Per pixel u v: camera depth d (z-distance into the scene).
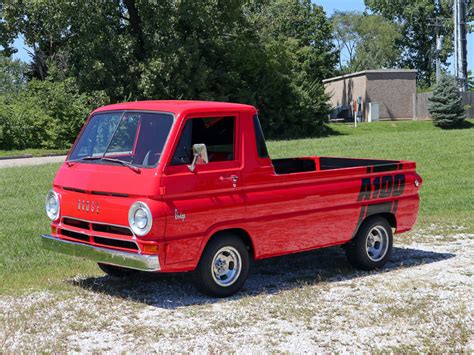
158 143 7.54
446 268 9.54
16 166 25.00
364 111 59.78
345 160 10.74
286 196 8.34
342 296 8.05
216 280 7.82
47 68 46.75
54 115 39.03
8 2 41.84
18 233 11.66
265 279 8.94
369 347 6.30
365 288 8.45
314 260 10.13
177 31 43.44
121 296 7.98
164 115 7.71
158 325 6.89
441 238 11.83
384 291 8.29
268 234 8.21
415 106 60.09
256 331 6.73
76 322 6.94
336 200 8.88
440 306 7.61
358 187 9.12
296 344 6.37
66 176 8.17
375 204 9.38
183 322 7.00
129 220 7.30
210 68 44.78
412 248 11.02
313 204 8.63
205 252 7.70
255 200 8.02
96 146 8.15
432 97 52.88
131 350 6.18
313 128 49.31
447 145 30.08
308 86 49.00
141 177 7.34
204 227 7.58
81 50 40.84
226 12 43.75
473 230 12.52
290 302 7.72
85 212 7.84
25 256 10.09
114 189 7.50
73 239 8.01
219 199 7.70
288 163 10.70
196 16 41.12
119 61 41.06
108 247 7.55
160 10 40.44
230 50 46.66
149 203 7.21
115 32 42.66
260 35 48.62
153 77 39.91
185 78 42.44
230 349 6.20
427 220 13.69
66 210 8.11
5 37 43.91
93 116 8.48
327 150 28.48
